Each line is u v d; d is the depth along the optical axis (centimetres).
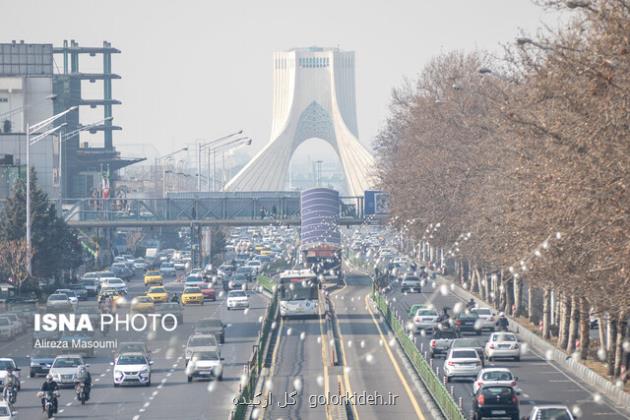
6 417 13925
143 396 17000
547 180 15162
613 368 17525
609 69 12794
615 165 13188
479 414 14200
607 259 13662
